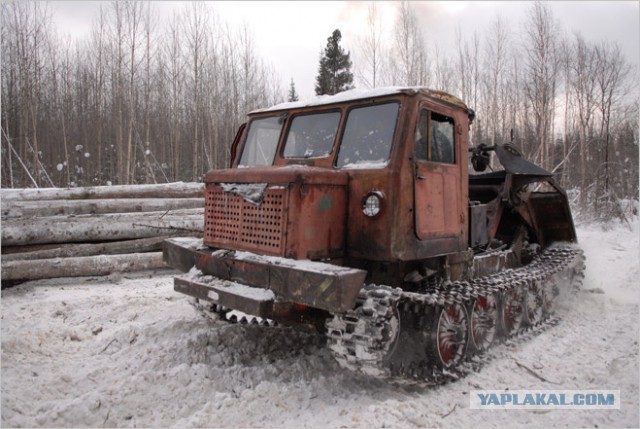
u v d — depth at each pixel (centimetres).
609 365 496
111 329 566
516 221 763
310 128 503
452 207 502
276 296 387
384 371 393
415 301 414
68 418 351
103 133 3222
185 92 2908
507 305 582
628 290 817
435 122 486
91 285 789
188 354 463
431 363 437
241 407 368
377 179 428
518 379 468
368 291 396
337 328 391
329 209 426
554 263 712
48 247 825
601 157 2350
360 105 470
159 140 3159
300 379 428
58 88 3133
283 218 400
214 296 415
